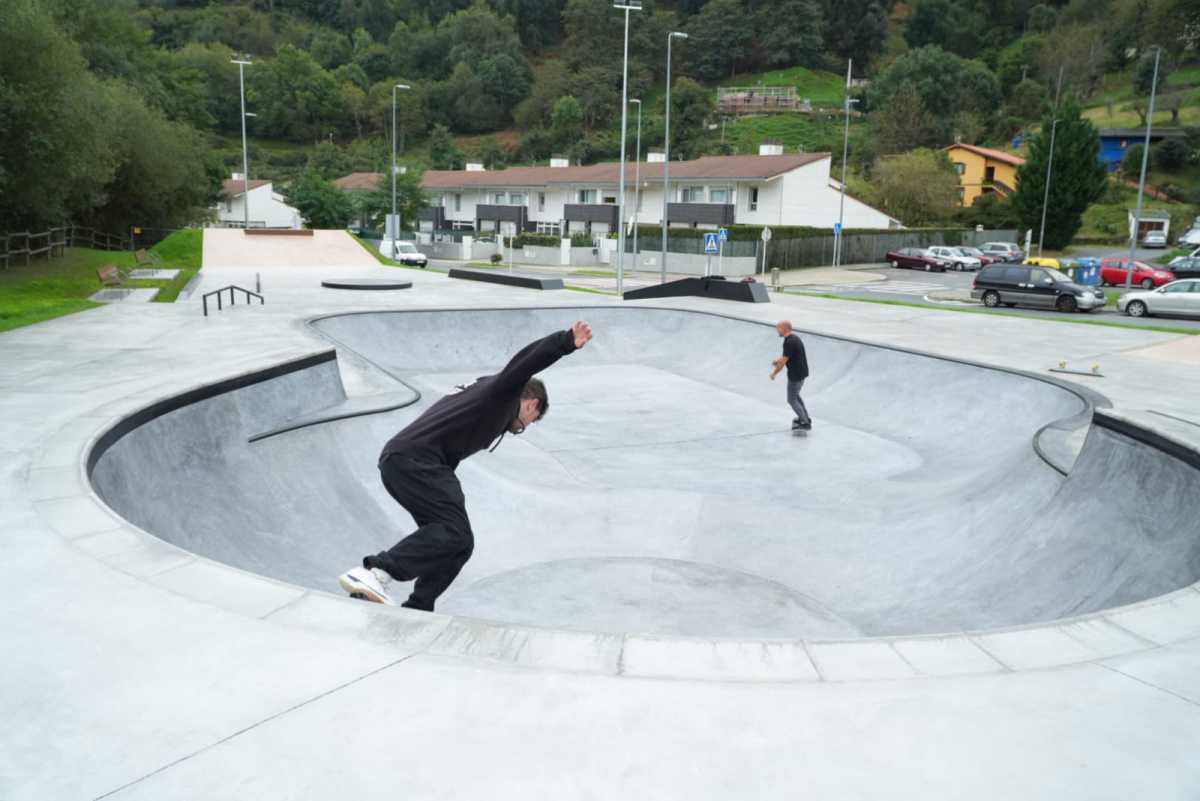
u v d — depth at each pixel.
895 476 9.73
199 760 2.60
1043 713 2.94
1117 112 83.25
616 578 6.73
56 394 8.27
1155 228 56.94
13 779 2.50
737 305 20.33
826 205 48.41
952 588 6.59
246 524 7.03
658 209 50.66
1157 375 12.70
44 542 4.32
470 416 3.95
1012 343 15.72
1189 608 3.86
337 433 9.02
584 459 10.24
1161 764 2.66
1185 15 91.62
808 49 111.44
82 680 3.05
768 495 9.01
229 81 108.50
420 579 3.98
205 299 15.82
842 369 14.12
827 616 6.20
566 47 120.88
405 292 22.08
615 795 2.45
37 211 21.81
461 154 94.00
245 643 3.32
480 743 2.69
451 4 132.00
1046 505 7.11
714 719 2.85
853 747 2.71
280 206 66.31
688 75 112.25
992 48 107.25
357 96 112.88
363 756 2.62
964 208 61.88
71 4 37.72
